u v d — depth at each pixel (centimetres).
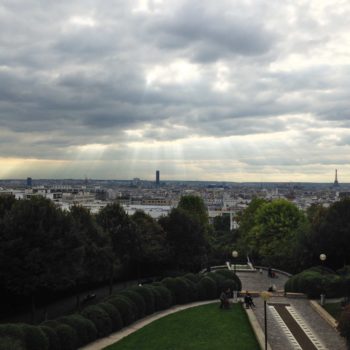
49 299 4934
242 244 9231
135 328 3338
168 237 6538
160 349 2841
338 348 2900
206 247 7025
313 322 3494
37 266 3762
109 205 5703
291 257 6681
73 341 2792
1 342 2233
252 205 9769
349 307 2902
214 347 2875
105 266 4862
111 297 3556
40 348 2541
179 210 6719
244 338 3067
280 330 3269
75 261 4097
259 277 6625
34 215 3903
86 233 4838
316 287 4291
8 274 3775
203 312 3797
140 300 3588
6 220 3944
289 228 7856
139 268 6250
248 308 3891
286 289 4672
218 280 4469
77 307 4634
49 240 3894
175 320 3528
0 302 4231
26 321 4131
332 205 6419
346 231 5947
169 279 4156
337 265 6159
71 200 19062
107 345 2931
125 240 5484
